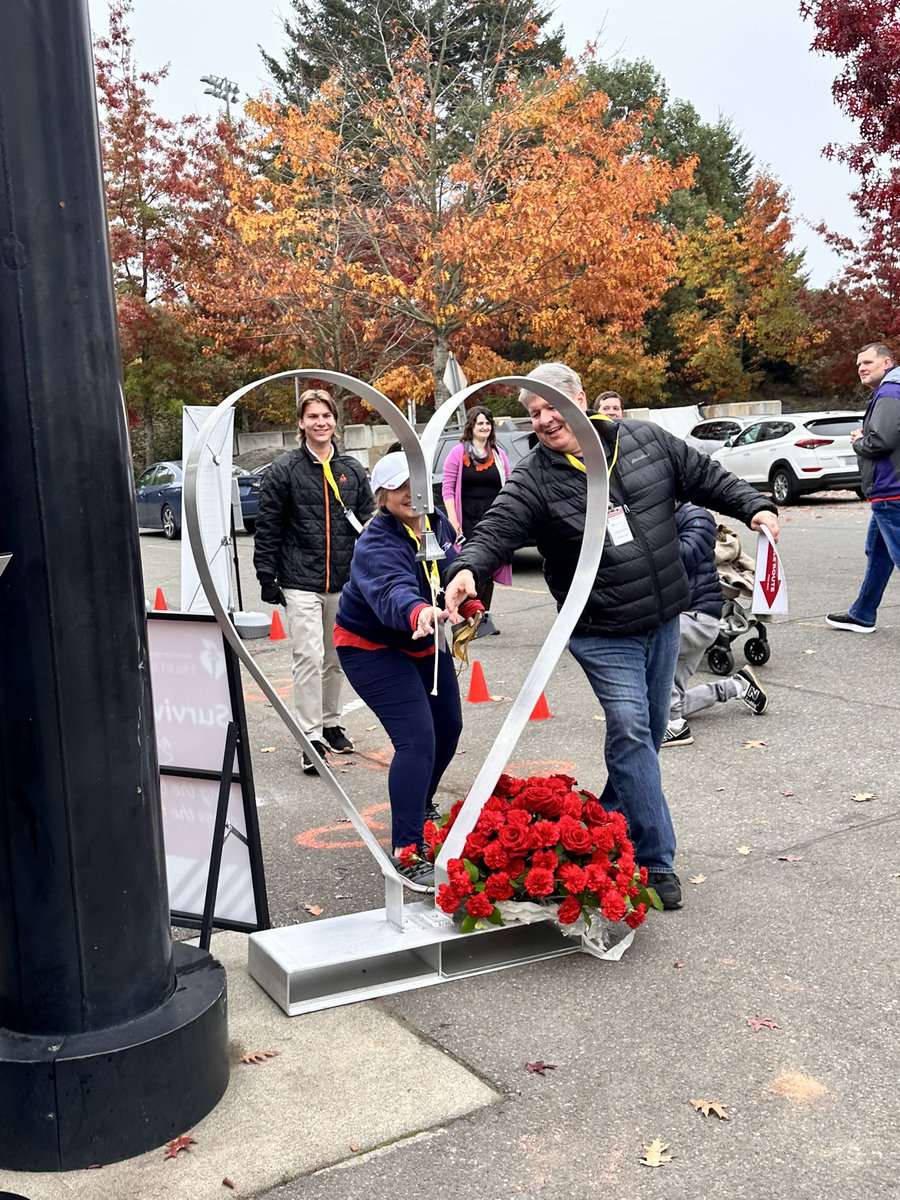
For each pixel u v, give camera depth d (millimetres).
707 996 3582
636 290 23000
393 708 4469
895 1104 2984
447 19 23734
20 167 2688
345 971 3684
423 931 3816
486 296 21578
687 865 4680
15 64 2658
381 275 22797
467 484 9961
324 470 6383
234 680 3787
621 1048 3299
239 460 27500
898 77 15164
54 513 2758
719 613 6277
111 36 29578
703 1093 3061
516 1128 2936
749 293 39906
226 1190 2719
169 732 3957
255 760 6699
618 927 4098
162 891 3047
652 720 4422
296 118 22141
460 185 22203
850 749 6141
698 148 50156
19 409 2732
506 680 8453
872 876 4445
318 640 6422
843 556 13766
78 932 2848
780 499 21125
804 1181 2693
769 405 37594
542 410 4027
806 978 3670
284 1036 3441
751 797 5488
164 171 29656
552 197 21062
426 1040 3395
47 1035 2877
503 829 3770
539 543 4199
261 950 3744
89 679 2822
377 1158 2828
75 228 2758
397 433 3604
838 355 37344
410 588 4188
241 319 27172
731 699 7004
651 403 43594
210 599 3395
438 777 4902
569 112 22406
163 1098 2891
